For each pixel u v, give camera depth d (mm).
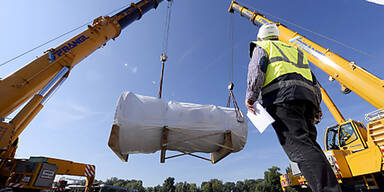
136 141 2326
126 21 8492
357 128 6469
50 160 8359
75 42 5891
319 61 6492
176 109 2555
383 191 5582
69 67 5371
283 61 1444
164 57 4523
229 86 3500
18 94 4203
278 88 1350
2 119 3865
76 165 9719
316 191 1043
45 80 4762
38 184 5664
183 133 2441
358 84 5305
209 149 2711
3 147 3648
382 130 5484
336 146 7660
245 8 13555
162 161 2461
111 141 2059
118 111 2242
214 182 110500
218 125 2549
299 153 1157
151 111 2408
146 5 9953
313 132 1400
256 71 1427
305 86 1350
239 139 2625
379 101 4855
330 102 9594
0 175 5094
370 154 5770
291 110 1287
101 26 6984
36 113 4777
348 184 6410
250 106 1485
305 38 7258
